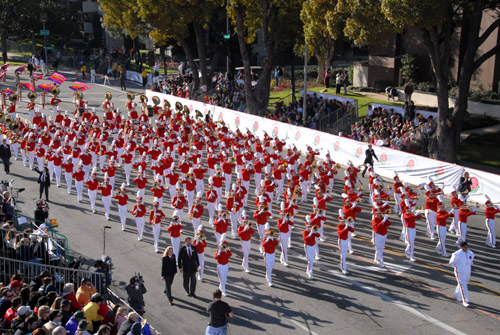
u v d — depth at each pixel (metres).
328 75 50.22
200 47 50.69
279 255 19.73
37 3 69.25
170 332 14.41
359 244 20.69
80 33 90.12
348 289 16.98
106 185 23.06
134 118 37.62
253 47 69.06
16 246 16.33
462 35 40.34
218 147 34.62
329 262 19.05
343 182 28.73
